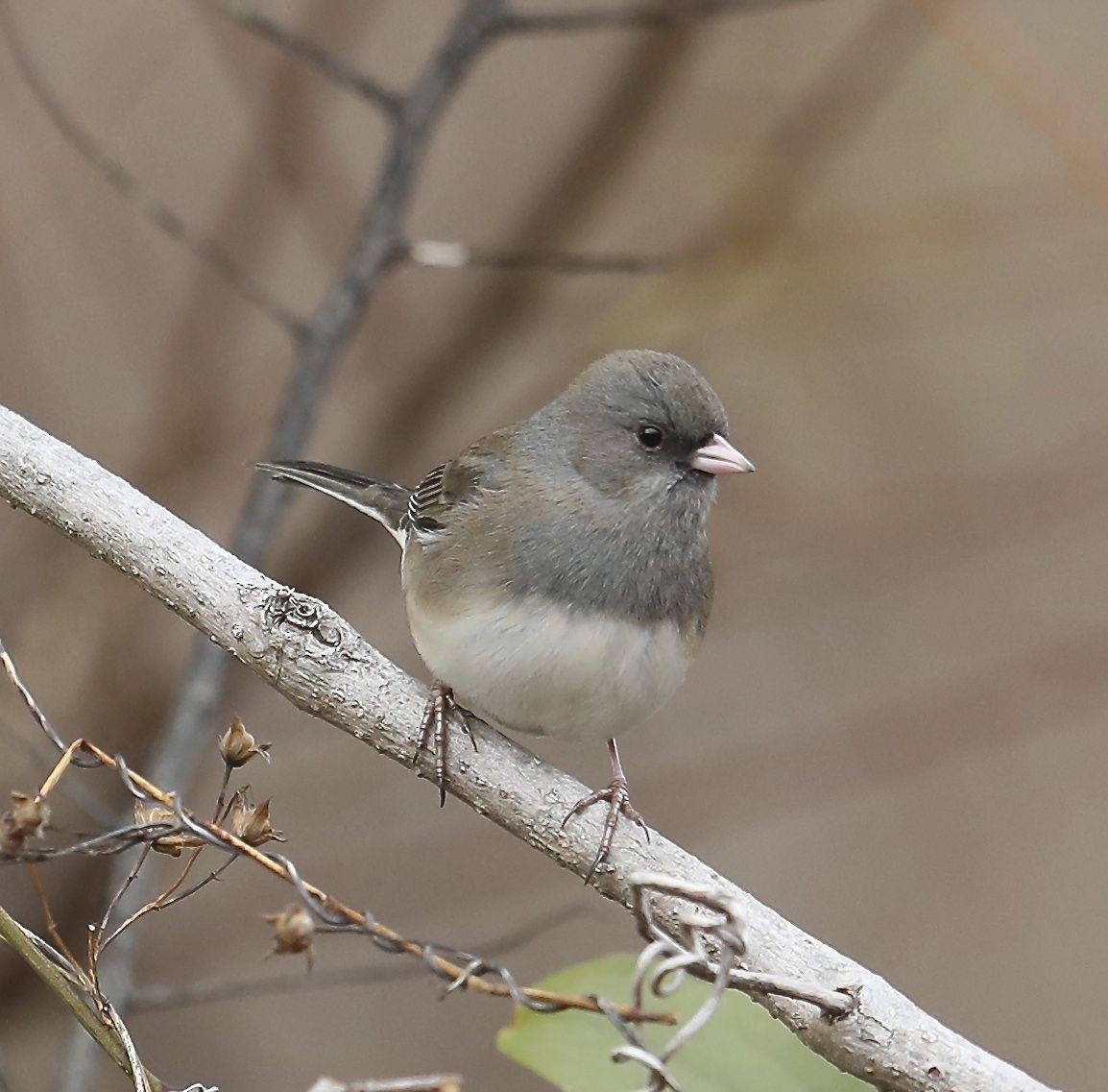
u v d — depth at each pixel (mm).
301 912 4375
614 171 11484
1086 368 12312
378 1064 10969
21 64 9195
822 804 12297
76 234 11625
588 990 5473
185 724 9000
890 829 12211
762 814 12148
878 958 11766
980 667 12336
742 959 5188
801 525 12195
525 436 6941
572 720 6645
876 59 11469
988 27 11008
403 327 11695
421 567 6770
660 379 6664
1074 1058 11336
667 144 11797
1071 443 12203
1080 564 12352
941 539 12188
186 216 11734
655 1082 4301
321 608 5738
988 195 11859
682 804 12102
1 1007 9984
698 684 12445
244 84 11398
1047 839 12180
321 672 5699
